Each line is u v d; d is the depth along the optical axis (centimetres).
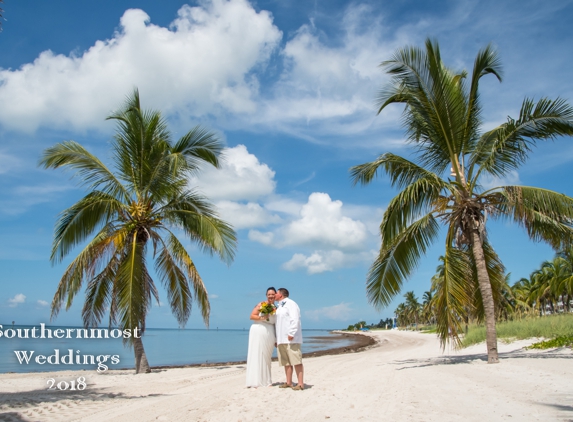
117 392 866
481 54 1192
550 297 5328
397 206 1180
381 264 1307
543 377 828
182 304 1605
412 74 1205
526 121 1153
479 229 1216
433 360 1417
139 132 1425
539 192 1106
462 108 1215
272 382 897
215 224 1519
